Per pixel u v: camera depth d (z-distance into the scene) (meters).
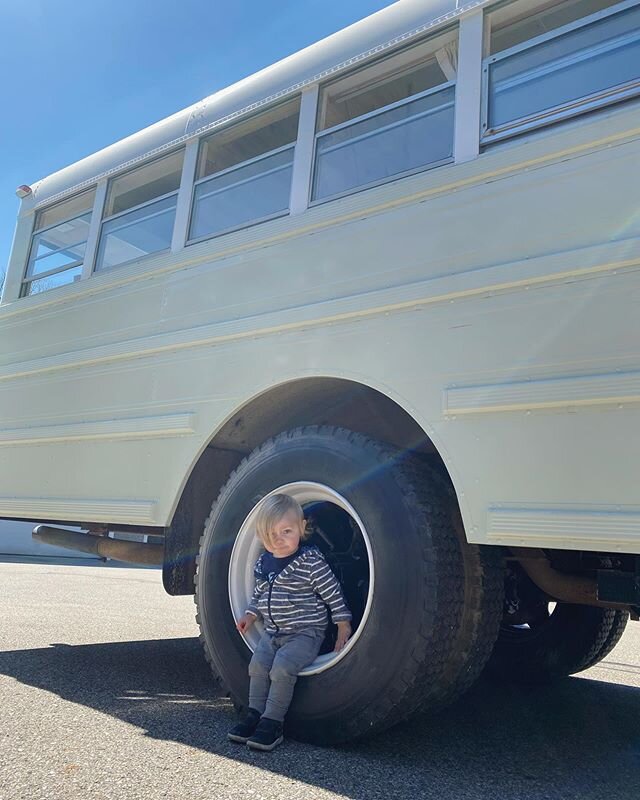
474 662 2.58
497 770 2.35
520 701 3.49
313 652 2.50
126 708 2.86
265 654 2.54
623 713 3.30
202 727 2.62
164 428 3.27
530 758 2.51
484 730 2.88
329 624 2.69
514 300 2.35
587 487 2.09
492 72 2.68
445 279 2.52
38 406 4.08
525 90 2.56
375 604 2.40
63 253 4.47
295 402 3.13
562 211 2.31
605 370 2.12
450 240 2.56
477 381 2.37
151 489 3.28
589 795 2.15
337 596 2.51
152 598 7.66
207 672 3.74
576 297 2.22
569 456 2.14
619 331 2.12
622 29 2.38
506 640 4.03
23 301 4.46
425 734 2.75
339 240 2.89
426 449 2.86
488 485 2.27
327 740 2.43
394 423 2.98
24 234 4.80
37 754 2.22
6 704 2.82
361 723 2.37
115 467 3.48
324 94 3.23
